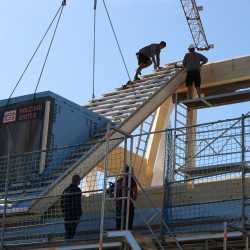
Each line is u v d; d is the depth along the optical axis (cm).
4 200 1524
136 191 1421
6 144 1758
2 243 1452
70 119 1769
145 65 2144
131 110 1798
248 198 1333
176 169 1557
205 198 1473
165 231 1401
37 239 1530
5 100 1803
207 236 1334
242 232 1288
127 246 1297
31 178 1658
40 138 1708
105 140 1491
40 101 1750
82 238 1417
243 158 1373
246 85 2062
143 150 2223
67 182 1554
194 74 1928
